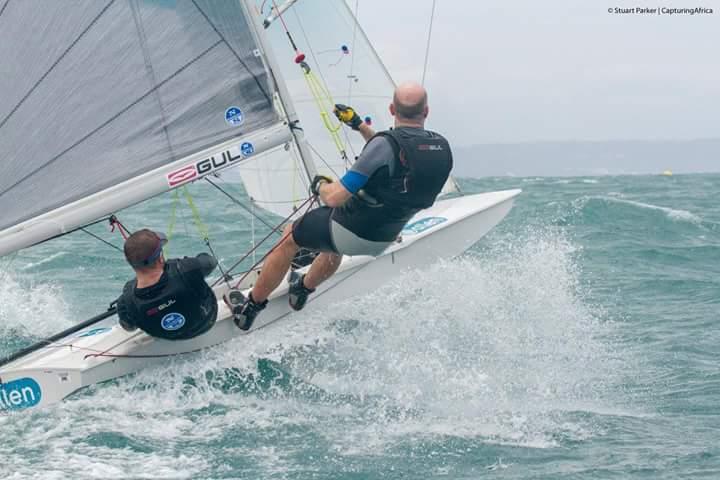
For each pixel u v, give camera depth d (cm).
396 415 1711
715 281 3122
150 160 1816
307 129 2880
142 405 1777
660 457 1512
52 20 1731
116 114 1789
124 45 1792
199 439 1588
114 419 1694
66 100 1755
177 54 1833
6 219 1730
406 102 1683
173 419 1694
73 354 1897
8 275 3259
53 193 1759
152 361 1892
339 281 2152
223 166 1873
